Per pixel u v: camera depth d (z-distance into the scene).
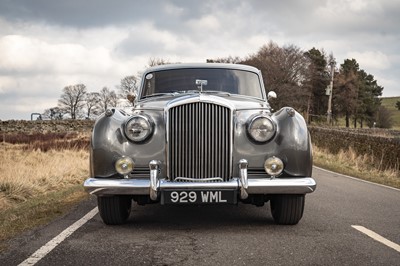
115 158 4.89
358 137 18.12
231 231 4.90
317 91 82.88
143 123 4.88
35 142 20.62
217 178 4.79
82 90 79.56
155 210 6.20
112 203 4.99
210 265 3.67
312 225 5.24
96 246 4.24
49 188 9.26
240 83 6.45
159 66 6.73
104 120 5.06
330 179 11.02
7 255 3.95
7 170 10.05
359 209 6.46
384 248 4.21
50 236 4.64
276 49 75.31
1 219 5.69
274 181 4.76
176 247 4.21
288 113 5.11
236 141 4.90
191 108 4.80
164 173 4.86
